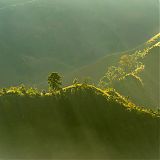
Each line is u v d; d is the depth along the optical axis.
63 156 55.84
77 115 61.62
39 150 56.72
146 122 60.91
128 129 59.53
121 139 58.12
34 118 61.44
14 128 59.88
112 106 62.81
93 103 63.22
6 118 61.47
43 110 62.62
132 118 61.28
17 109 62.88
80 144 57.41
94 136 58.44
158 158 56.03
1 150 56.62
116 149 56.72
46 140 58.16
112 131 59.28
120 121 60.69
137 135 58.81
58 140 58.12
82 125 60.12
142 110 63.66
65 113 62.06
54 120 61.09
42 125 60.34
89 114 61.69
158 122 61.22
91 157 55.69
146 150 56.94
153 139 58.56
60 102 63.78
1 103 63.88
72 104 63.28
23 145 57.41
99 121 60.66
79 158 55.50
